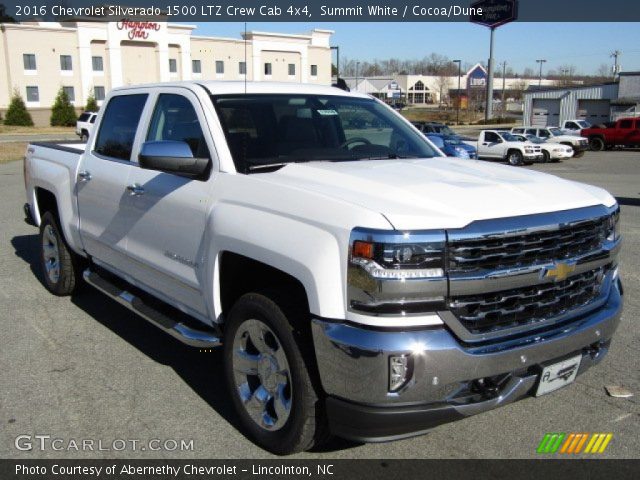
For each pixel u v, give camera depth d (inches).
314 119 171.9
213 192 146.9
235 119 158.1
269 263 127.6
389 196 121.9
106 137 203.5
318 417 124.8
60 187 223.6
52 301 240.2
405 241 110.2
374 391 111.9
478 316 116.2
